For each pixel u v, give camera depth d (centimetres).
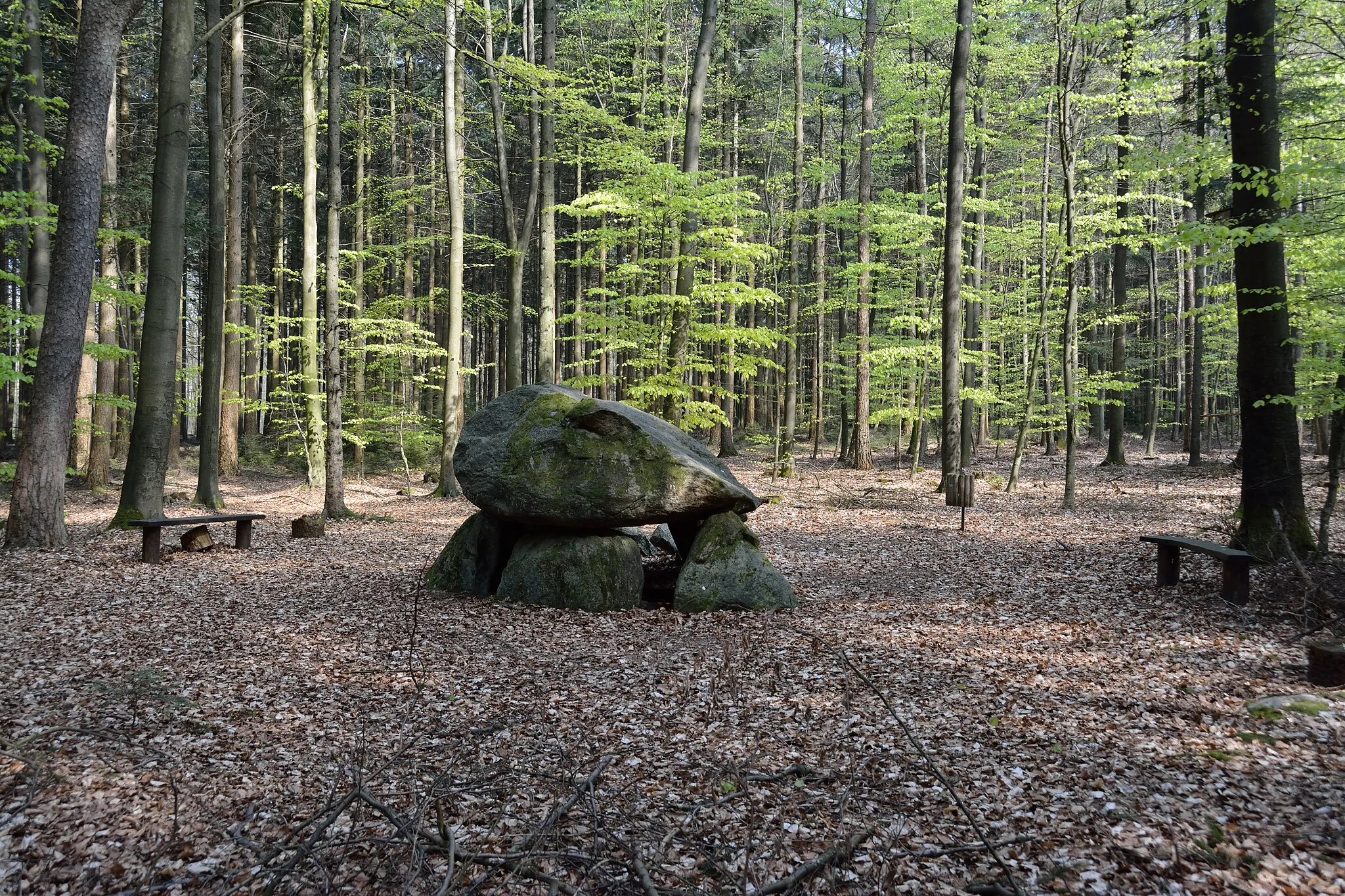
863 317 2148
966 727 470
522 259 1870
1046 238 1667
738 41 3002
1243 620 678
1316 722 442
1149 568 891
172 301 1162
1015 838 334
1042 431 2284
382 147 2566
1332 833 322
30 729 445
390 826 354
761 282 2788
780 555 1087
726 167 2770
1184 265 863
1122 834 336
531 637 695
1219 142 870
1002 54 1741
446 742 457
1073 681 554
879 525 1324
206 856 330
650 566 977
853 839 329
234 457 2277
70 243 1002
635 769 420
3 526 1163
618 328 1675
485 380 4078
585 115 1758
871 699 523
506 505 828
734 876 307
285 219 3052
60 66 2044
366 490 2034
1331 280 793
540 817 363
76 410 1791
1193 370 1955
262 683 554
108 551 1012
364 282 2594
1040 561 981
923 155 2136
